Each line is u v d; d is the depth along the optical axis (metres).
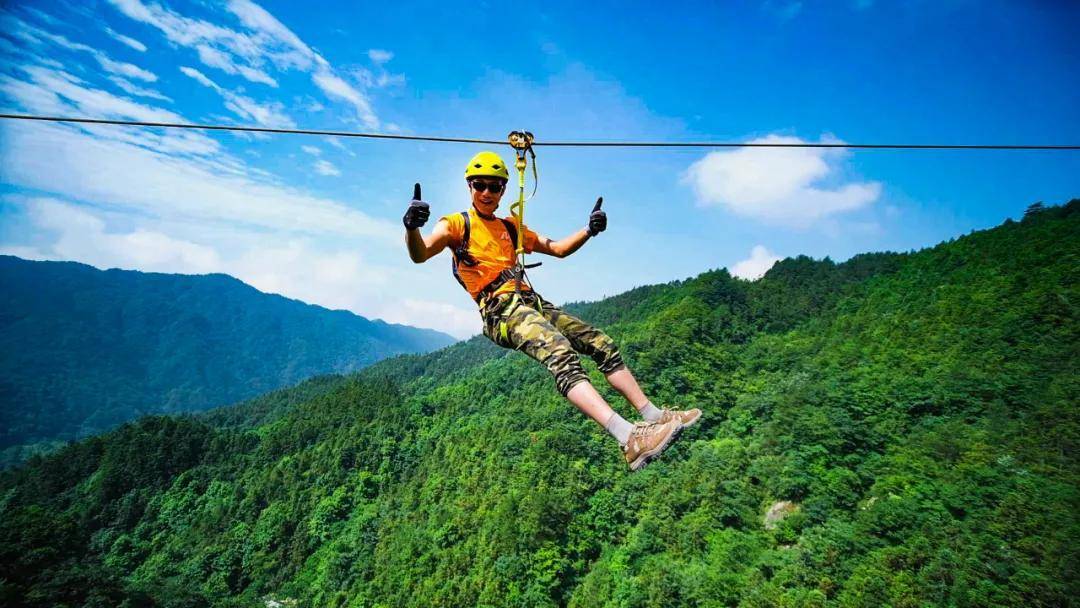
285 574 94.62
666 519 68.25
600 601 60.81
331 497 107.81
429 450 120.44
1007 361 78.81
